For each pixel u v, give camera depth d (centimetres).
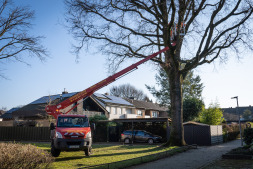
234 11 1709
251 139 1391
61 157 1212
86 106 3862
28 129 2886
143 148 1722
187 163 1009
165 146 1727
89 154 1263
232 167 859
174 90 1777
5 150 608
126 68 1598
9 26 2227
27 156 629
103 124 2939
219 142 2272
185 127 2159
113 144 2278
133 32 1850
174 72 1797
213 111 2869
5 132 2911
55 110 1424
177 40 1644
